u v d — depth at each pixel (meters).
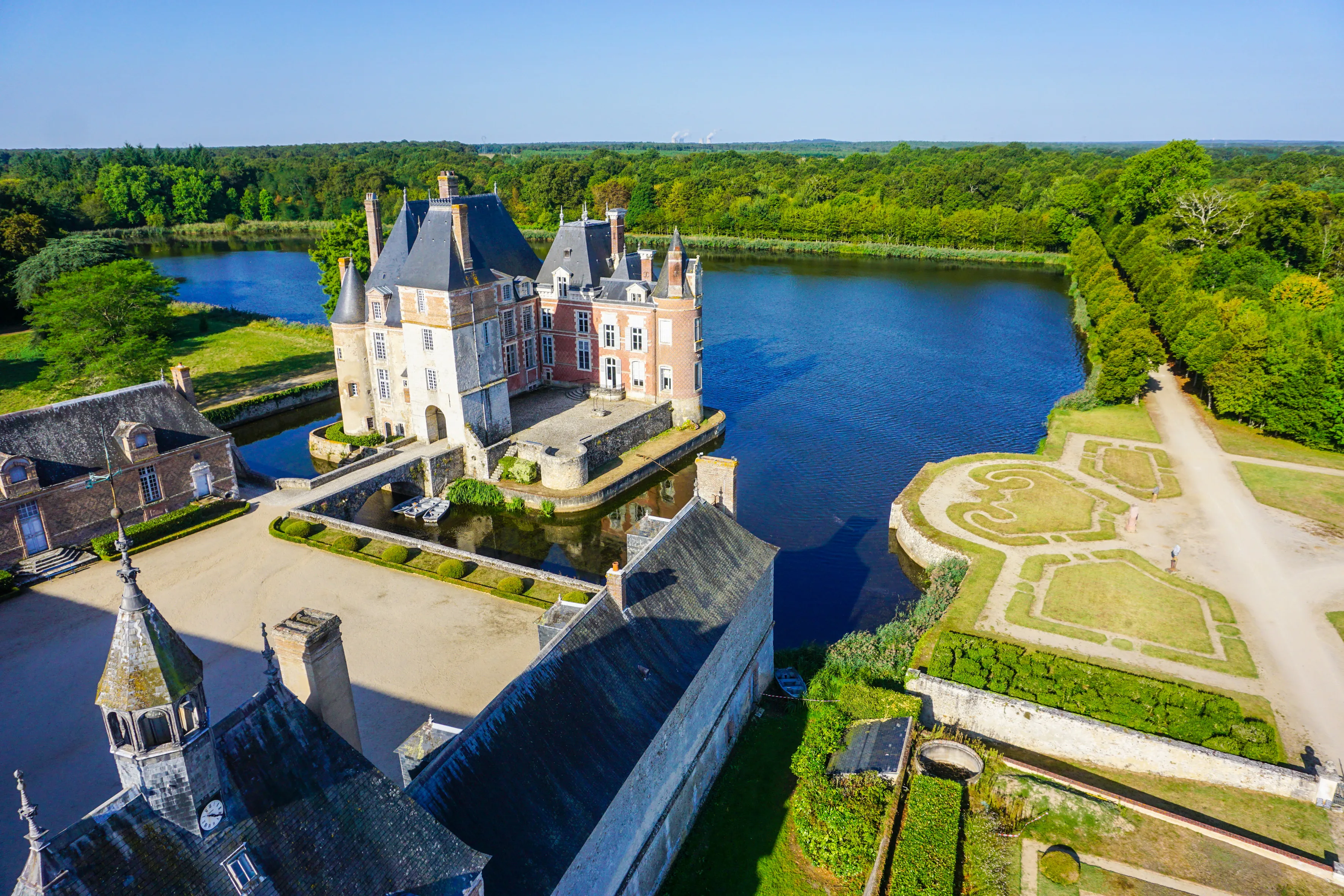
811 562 58.62
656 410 80.75
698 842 33.44
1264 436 77.75
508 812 23.11
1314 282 98.94
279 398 90.75
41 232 127.62
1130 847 32.81
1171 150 159.75
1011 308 138.75
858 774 34.25
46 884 14.54
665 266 78.94
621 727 28.02
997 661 41.66
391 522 66.62
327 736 19.78
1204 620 47.44
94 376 81.25
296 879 17.83
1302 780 34.56
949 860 30.20
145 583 51.78
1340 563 53.75
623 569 32.69
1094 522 60.06
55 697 40.53
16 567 51.59
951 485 67.25
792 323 129.00
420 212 78.00
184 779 16.42
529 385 89.06
